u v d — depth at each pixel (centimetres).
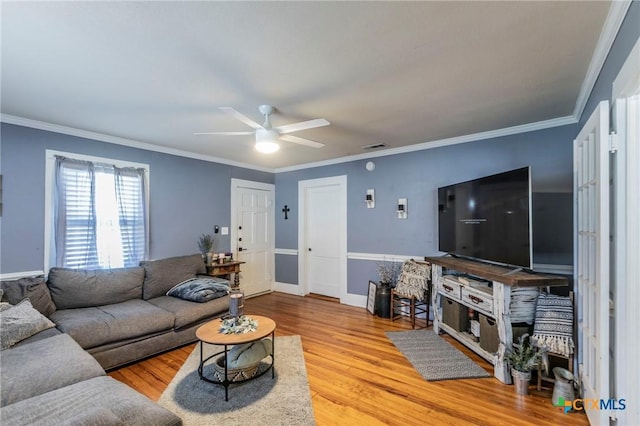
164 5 141
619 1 137
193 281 374
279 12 146
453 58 191
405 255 427
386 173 444
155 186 404
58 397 152
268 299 517
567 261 305
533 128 324
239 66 199
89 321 264
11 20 150
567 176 308
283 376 257
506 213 271
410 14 149
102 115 288
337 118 300
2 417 134
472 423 198
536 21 154
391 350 308
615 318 158
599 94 198
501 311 246
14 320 228
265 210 567
